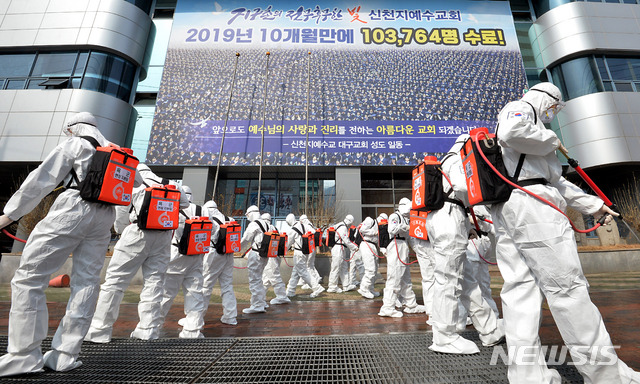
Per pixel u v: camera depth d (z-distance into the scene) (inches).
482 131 72.7
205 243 130.1
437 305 93.5
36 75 489.4
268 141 506.6
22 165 452.8
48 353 76.4
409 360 83.5
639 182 467.2
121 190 85.7
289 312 181.6
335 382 70.2
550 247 58.5
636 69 518.9
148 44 571.5
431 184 101.2
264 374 74.4
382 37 574.2
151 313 113.0
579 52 522.6
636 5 551.2
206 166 490.9
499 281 299.7
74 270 82.3
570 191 71.0
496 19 593.0
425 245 147.3
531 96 70.5
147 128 524.1
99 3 521.7
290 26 577.0
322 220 450.6
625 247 400.2
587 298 55.1
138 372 75.0
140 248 111.0
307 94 532.7
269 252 187.0
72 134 88.6
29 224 370.0
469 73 550.0
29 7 516.1
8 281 319.0
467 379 70.1
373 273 231.3
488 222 142.8
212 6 581.0
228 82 533.0
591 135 476.1
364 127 517.7
